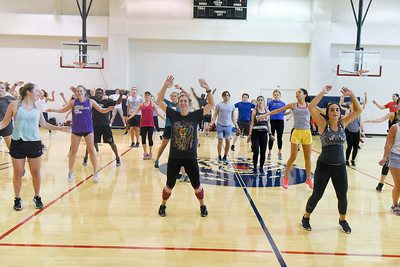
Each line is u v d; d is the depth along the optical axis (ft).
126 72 54.70
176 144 15.14
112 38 54.19
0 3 54.49
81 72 55.83
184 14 55.06
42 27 53.93
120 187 20.61
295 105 20.42
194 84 56.18
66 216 15.47
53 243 12.59
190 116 15.24
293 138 20.43
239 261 11.57
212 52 55.83
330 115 13.88
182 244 12.82
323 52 54.24
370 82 55.47
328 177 14.11
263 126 25.12
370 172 26.78
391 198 19.71
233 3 54.29
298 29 54.39
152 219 15.42
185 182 22.20
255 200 18.72
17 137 15.57
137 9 54.85
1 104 20.71
